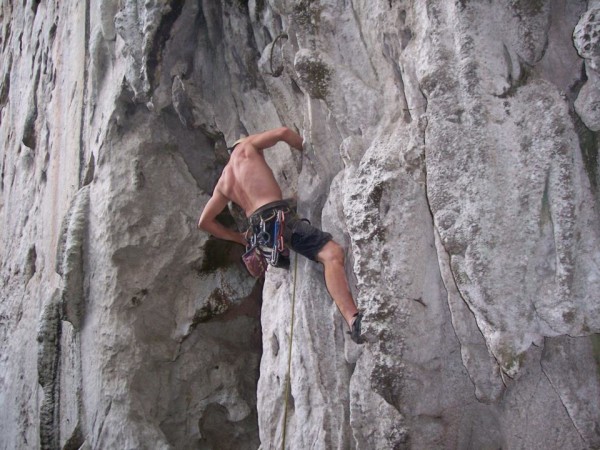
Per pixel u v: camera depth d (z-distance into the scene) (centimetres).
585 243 305
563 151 307
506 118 321
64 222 713
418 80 348
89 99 735
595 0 315
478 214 320
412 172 365
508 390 356
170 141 688
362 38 430
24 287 906
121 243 663
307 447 454
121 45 680
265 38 563
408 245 369
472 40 328
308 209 495
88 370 686
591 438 328
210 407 705
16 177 1029
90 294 690
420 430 381
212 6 611
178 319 689
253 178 492
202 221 534
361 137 422
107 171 679
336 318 451
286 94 546
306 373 466
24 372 852
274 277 518
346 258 452
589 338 330
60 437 734
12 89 1116
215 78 638
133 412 652
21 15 1120
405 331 370
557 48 329
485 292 318
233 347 720
